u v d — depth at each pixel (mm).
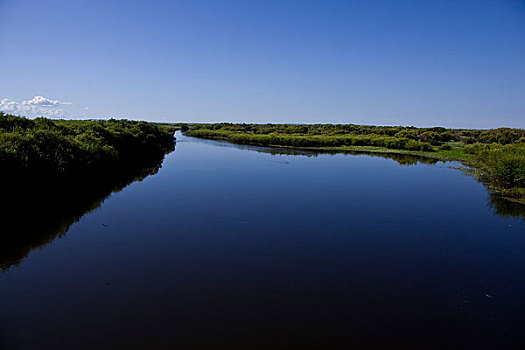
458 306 8594
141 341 6930
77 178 19875
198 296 8758
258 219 15523
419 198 20266
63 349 6660
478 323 7883
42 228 13570
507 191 21984
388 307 8461
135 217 15422
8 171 14133
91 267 10289
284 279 9805
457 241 13242
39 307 8102
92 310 8016
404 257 11617
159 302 8422
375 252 12008
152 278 9688
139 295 8742
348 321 7805
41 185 16328
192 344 6855
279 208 17500
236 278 9797
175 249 11844
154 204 17734
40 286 9094
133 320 7648
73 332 7191
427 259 11492
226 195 20125
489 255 11930
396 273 10391
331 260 11234
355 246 12531
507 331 7590
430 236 13758
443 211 17500
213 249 11922
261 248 12117
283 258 11305
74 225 14117
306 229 14281
